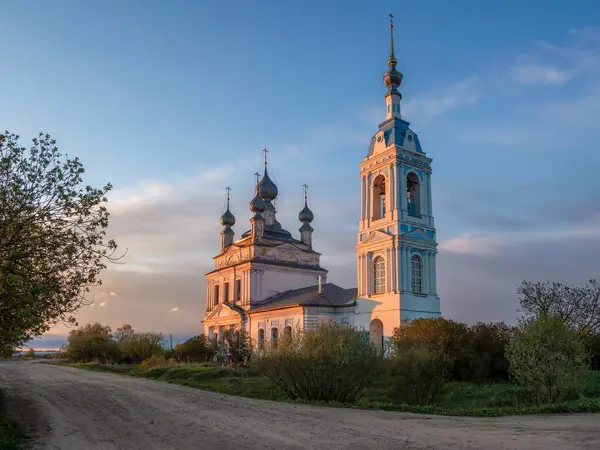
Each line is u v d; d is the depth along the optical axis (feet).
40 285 60.34
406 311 146.30
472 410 66.85
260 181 232.94
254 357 92.63
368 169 163.84
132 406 77.36
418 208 159.22
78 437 53.78
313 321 164.66
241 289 210.18
